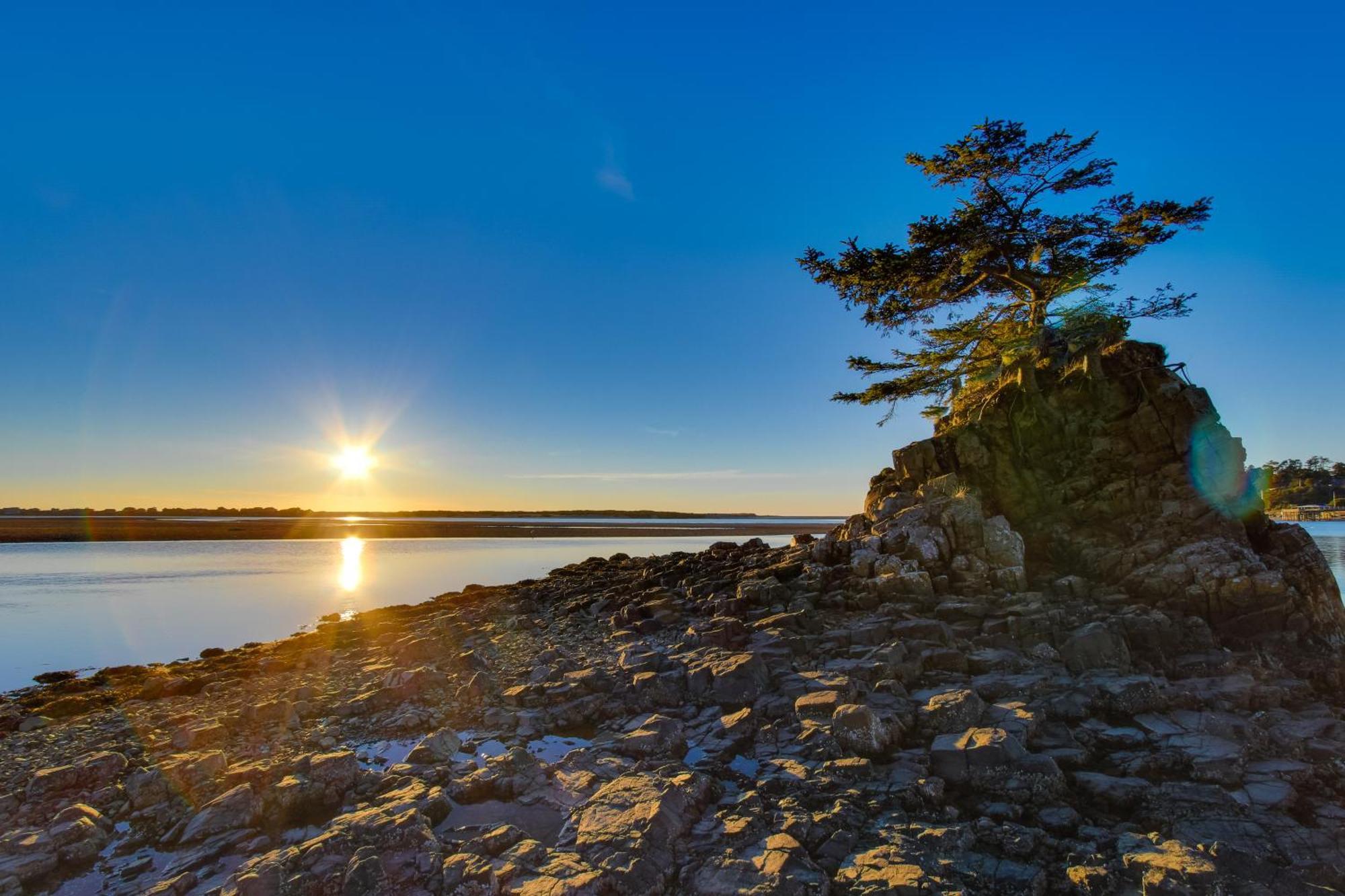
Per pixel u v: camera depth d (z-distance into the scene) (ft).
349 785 32.58
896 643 44.96
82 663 75.82
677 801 28.63
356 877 24.47
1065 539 61.57
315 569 175.94
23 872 26.50
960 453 70.38
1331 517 343.05
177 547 266.98
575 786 31.63
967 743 32.12
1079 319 72.08
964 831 26.32
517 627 75.46
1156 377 64.28
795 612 54.85
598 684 46.14
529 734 40.32
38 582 146.20
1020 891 23.25
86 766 35.35
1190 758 31.48
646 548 259.60
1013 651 45.88
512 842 26.94
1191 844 25.59
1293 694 39.88
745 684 41.81
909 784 29.99
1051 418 68.80
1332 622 50.47
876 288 82.33
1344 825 26.86
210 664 66.28
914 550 59.26
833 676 41.52
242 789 31.19
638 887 23.65
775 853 24.81
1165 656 45.91
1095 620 47.98
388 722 43.19
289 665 63.00
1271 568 52.75
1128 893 23.16
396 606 103.91
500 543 300.40
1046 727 35.42
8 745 42.88
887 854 24.97
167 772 34.55
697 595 73.61
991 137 74.49
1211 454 59.82
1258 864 23.61
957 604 52.54
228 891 24.41
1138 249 78.69
